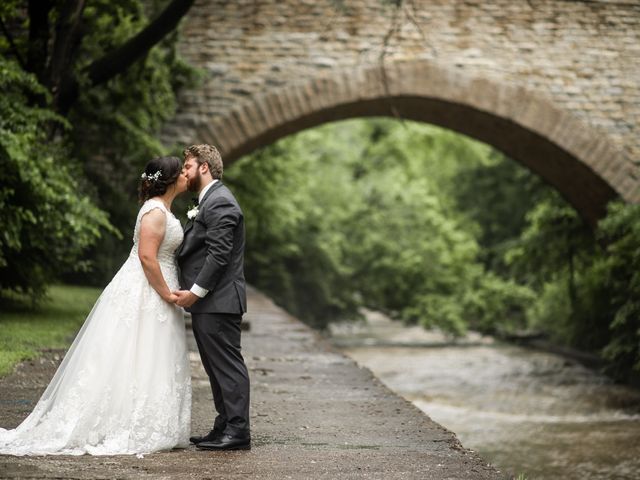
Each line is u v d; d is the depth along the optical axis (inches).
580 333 1098.1
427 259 1514.5
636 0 834.2
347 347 1391.5
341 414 342.6
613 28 833.5
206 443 268.1
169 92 750.5
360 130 1747.0
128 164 785.6
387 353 1284.4
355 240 1573.6
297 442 288.2
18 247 502.6
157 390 259.9
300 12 818.2
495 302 1429.6
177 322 266.8
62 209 533.6
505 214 1617.9
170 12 597.0
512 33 826.8
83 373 256.2
